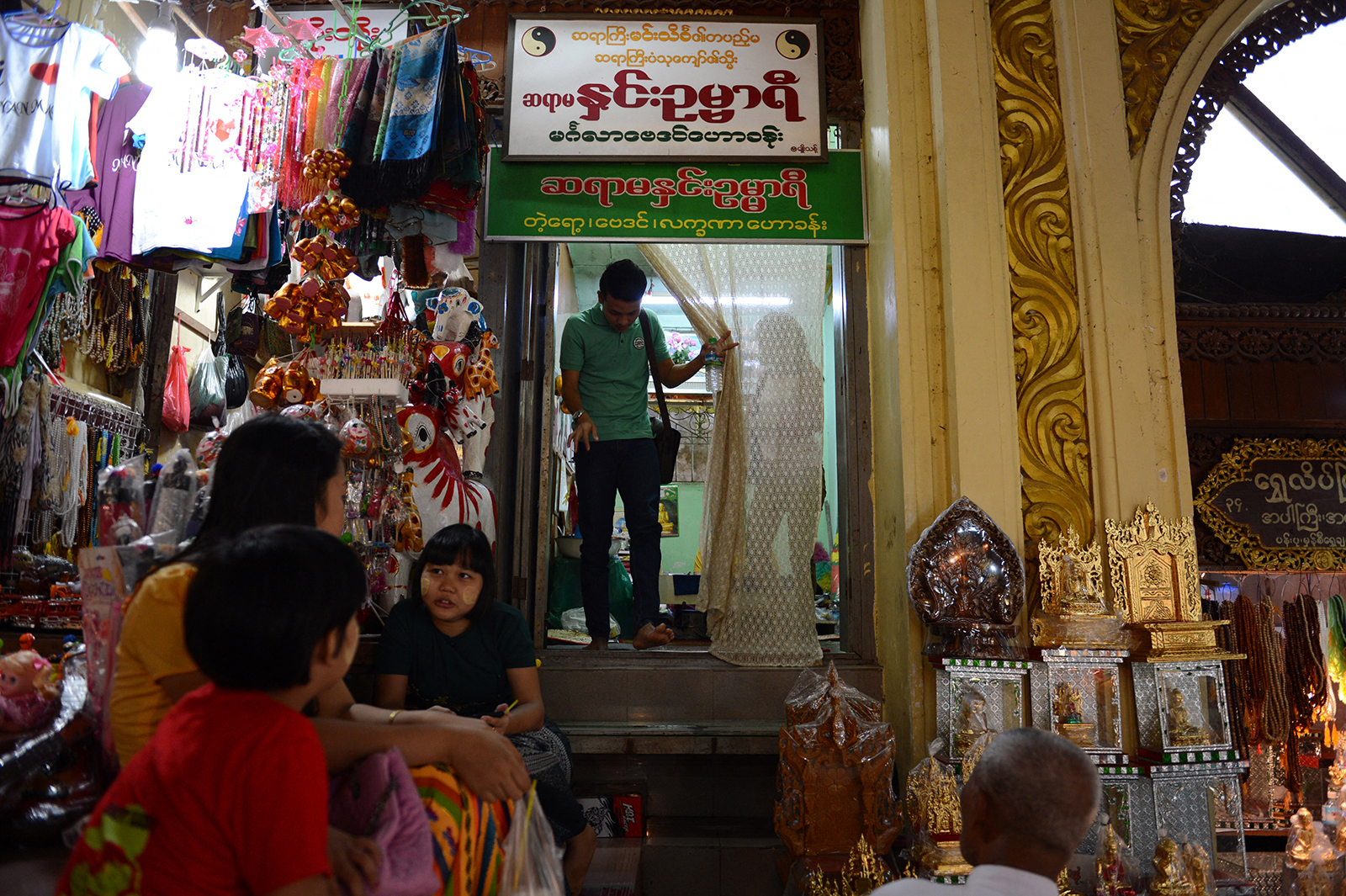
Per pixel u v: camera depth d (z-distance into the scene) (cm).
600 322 409
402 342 327
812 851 286
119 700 137
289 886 110
